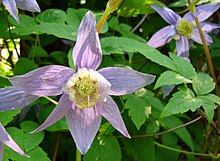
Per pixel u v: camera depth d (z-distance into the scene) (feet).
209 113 0.53
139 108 0.58
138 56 0.72
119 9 0.68
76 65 0.44
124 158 0.63
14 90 0.44
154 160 0.62
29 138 0.50
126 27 0.69
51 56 0.65
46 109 0.56
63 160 0.64
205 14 0.71
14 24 0.60
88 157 0.55
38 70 0.42
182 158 0.76
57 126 0.52
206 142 0.70
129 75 0.44
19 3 0.52
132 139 0.62
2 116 0.49
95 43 0.42
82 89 0.44
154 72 0.71
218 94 0.63
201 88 0.55
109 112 0.44
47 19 0.61
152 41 0.70
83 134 0.44
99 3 0.76
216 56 0.78
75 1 0.74
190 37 0.71
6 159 0.47
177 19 0.71
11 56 0.68
